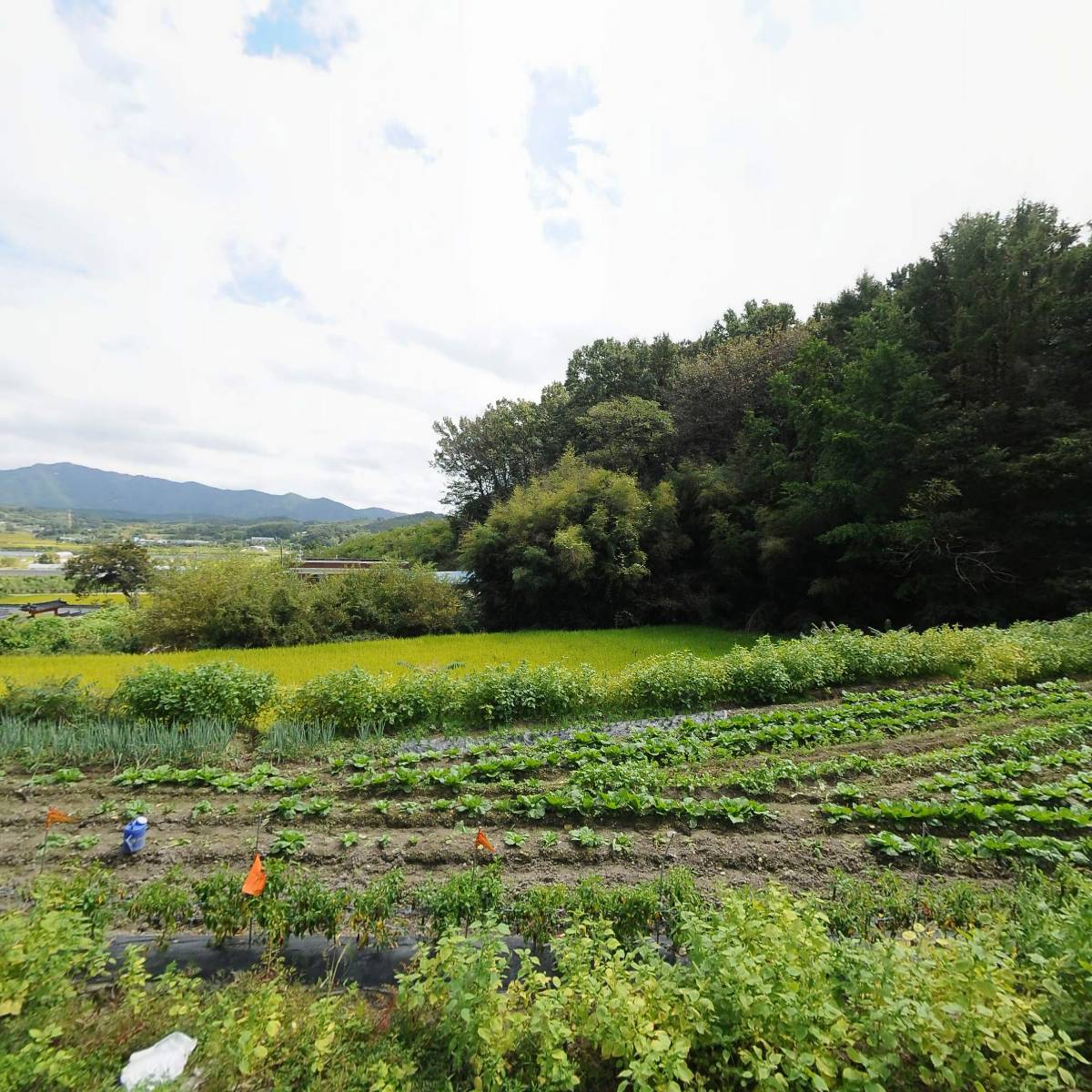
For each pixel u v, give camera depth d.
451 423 41.47
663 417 32.12
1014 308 20.88
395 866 5.71
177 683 9.80
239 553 24.89
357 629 25.08
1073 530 18.58
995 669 12.88
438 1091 3.10
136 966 3.81
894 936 4.49
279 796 7.32
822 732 9.55
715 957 3.25
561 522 27.86
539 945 4.54
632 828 6.48
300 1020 3.61
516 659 17.53
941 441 20.00
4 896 5.18
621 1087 2.78
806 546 24.09
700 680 11.45
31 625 22.06
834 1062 2.85
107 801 7.06
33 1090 2.97
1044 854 5.71
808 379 25.61
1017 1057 2.87
